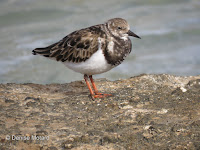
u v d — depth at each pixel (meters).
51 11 32.03
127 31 10.77
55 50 11.22
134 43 27.12
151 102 10.77
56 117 9.84
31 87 12.45
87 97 11.43
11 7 33.16
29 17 30.84
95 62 10.58
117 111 10.26
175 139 8.50
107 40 10.58
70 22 29.14
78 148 8.23
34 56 24.61
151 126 9.12
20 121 9.52
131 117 9.77
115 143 8.45
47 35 26.58
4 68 22.80
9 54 24.50
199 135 8.62
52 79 21.89
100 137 8.71
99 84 12.84
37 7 33.06
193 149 8.07
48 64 24.02
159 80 12.83
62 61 11.23
